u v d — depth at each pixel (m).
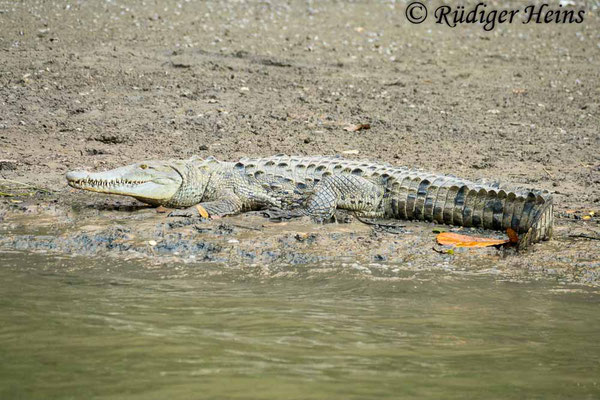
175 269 14.65
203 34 38.09
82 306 12.23
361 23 43.50
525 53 40.44
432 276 14.66
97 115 27.84
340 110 29.97
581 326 12.02
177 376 9.47
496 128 28.88
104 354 10.16
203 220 18.05
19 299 12.52
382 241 16.75
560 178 23.25
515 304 13.10
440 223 18.62
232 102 30.09
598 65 38.78
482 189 17.98
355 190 19.06
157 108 28.88
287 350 10.49
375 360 10.23
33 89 29.44
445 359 10.38
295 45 38.34
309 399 8.88
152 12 40.41
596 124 29.81
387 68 36.38
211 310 12.20
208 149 25.08
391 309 12.60
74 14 38.28
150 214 18.62
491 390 9.34
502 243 16.73
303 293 13.36
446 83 34.56
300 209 19.28
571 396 9.22
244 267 14.91
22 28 35.53
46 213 18.28
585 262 15.73
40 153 24.08
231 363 9.93
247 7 43.94
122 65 32.75
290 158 20.14
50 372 9.55
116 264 14.84
